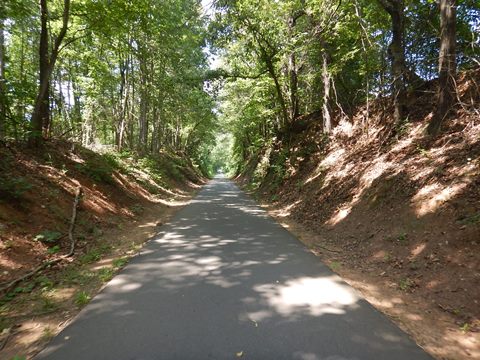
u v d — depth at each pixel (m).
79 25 14.96
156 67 23.97
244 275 5.44
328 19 14.50
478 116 7.93
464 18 12.27
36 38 18.03
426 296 4.64
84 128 25.81
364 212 8.37
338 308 4.20
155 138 28.50
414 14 13.14
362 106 16.16
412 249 5.89
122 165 16.36
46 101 11.64
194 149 52.16
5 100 9.72
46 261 5.96
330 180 12.18
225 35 16.34
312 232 9.31
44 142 11.20
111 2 11.34
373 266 6.03
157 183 20.70
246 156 47.75
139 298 4.49
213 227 9.77
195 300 4.41
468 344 3.49
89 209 9.38
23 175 8.35
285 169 18.06
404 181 7.85
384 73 13.97
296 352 3.19
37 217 7.23
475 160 6.57
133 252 6.98
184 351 3.19
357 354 3.17
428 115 10.41
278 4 14.93
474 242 5.03
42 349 3.28
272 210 14.06
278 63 18.27
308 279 5.27
